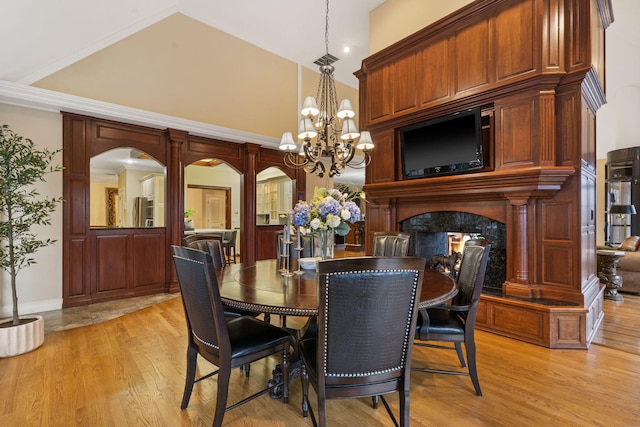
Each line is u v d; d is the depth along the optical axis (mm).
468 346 2070
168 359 2621
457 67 3574
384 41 4684
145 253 4758
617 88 6898
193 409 1940
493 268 3514
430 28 3764
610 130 7125
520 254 3123
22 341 2699
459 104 3580
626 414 1867
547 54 2934
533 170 2871
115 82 4332
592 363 2496
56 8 3223
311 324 2430
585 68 2818
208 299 1623
